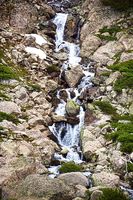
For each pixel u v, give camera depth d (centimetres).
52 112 1917
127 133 1702
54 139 1777
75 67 2203
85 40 2506
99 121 1834
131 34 2475
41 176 1276
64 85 2162
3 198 1224
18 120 1756
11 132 1652
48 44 2488
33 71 2202
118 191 1283
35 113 1848
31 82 2105
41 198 1198
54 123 1847
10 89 1981
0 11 2566
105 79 2145
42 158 1562
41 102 1947
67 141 1812
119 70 2161
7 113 1788
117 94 2014
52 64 2295
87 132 1736
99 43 2480
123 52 2359
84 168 1547
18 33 2484
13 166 1330
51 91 2080
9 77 2056
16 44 2384
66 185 1264
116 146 1645
